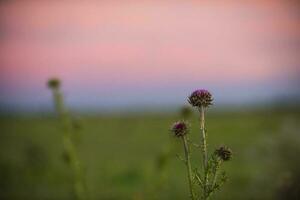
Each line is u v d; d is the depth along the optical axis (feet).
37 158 106.32
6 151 125.39
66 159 39.88
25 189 88.99
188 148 21.76
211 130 184.24
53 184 91.71
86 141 173.58
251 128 180.55
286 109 238.07
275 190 69.41
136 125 234.58
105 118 293.43
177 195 77.00
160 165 44.73
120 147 157.69
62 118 39.73
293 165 70.49
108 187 90.17
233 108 330.13
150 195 47.26
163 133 194.80
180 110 37.83
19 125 222.69
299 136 73.00
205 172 21.26
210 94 21.88
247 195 71.61
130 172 103.96
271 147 73.67
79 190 40.14
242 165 92.27
